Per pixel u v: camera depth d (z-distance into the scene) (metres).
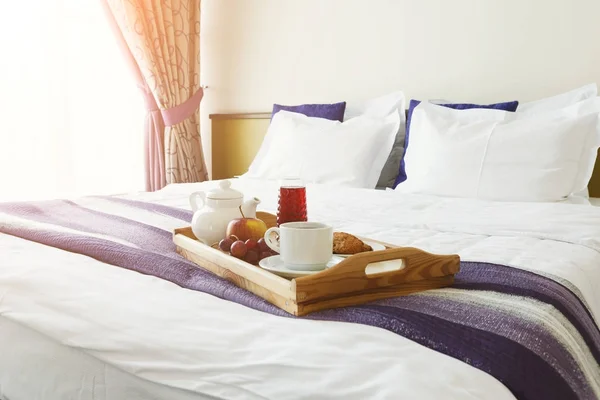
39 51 2.95
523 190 1.92
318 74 3.07
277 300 0.83
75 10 3.08
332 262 1.00
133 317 0.79
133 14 3.03
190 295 0.88
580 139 1.95
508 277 0.94
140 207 1.77
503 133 2.03
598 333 0.92
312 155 2.52
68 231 1.32
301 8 3.10
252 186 2.34
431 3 2.64
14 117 2.88
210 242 1.23
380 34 2.82
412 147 2.31
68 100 3.09
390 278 0.87
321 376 0.60
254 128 3.32
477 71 2.54
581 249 1.24
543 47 2.35
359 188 2.31
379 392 0.57
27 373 0.89
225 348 0.69
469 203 1.86
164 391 0.69
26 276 0.96
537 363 0.65
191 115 3.42
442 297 0.84
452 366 0.62
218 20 3.50
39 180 3.01
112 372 0.75
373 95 2.87
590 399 0.71
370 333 0.70
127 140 3.38
